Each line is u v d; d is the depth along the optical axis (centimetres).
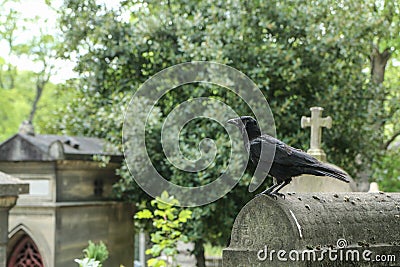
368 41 1292
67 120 1410
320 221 448
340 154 1297
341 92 1245
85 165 1190
